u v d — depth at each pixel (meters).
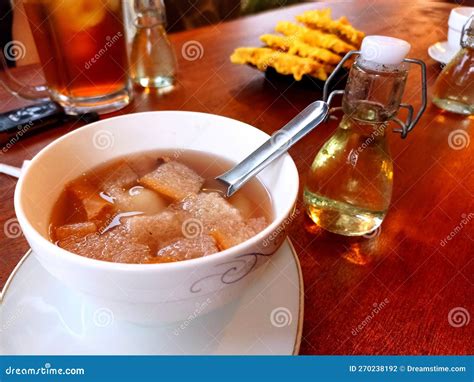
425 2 0.82
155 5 0.46
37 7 0.38
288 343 0.22
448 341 0.24
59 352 0.21
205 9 0.80
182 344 0.22
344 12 0.74
